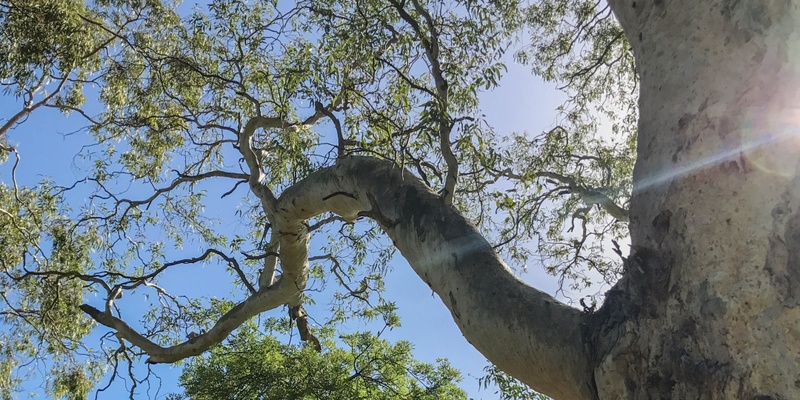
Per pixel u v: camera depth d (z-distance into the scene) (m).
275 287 7.30
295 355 11.74
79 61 10.36
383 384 11.70
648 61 2.72
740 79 2.29
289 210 6.06
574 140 9.40
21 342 12.90
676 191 2.35
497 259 3.27
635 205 2.57
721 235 2.17
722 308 2.09
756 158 2.16
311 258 9.84
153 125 10.59
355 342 12.08
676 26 2.59
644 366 2.28
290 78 6.13
